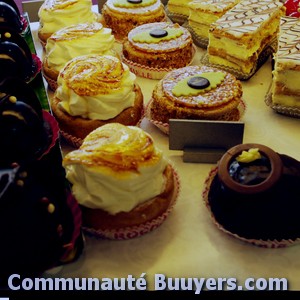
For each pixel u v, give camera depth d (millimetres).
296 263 1516
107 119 1957
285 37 2260
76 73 1980
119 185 1487
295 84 2094
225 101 1955
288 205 1511
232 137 1848
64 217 1447
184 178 1853
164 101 2010
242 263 1523
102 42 2326
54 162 1813
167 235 1626
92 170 1484
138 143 1553
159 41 2471
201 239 1606
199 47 2738
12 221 1307
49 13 2619
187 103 1947
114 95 1922
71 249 1426
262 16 2482
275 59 2262
